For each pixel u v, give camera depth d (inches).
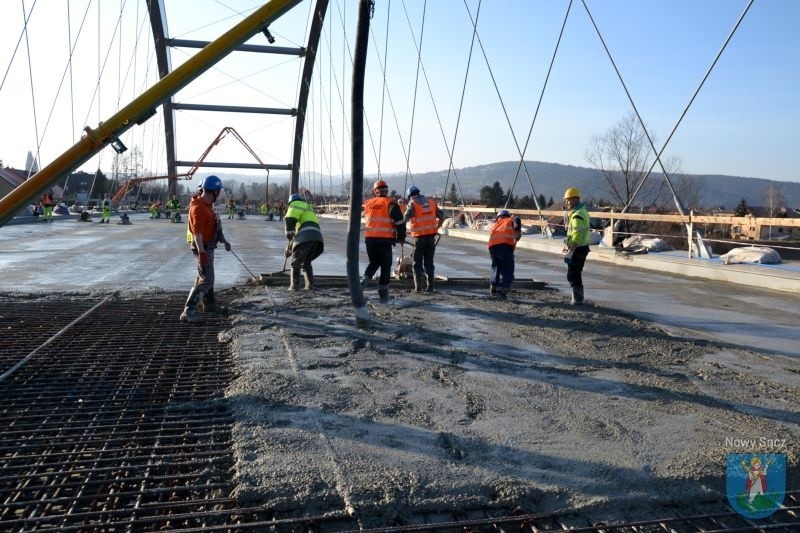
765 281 451.5
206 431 147.4
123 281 404.8
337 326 268.5
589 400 177.2
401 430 149.5
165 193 3587.6
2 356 210.5
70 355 213.9
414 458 133.4
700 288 450.3
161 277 428.8
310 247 366.6
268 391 174.4
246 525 107.0
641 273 547.5
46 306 307.4
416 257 380.8
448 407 167.6
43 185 211.5
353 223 264.2
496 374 201.8
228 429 148.6
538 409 168.4
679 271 542.6
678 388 191.0
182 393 174.2
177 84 219.6
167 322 271.7
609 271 561.0
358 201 264.4
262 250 692.7
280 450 135.3
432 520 112.3
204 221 273.6
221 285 389.4
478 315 308.2
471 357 222.7
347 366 205.6
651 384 194.7
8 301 320.8
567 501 118.6
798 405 177.8
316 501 115.0
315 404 165.8
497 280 369.4
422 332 261.7
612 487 123.9
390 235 339.6
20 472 125.9
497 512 115.3
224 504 114.2
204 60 221.8
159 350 222.1
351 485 119.3
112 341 235.0
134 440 141.5
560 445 143.4
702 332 282.7
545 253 734.5
